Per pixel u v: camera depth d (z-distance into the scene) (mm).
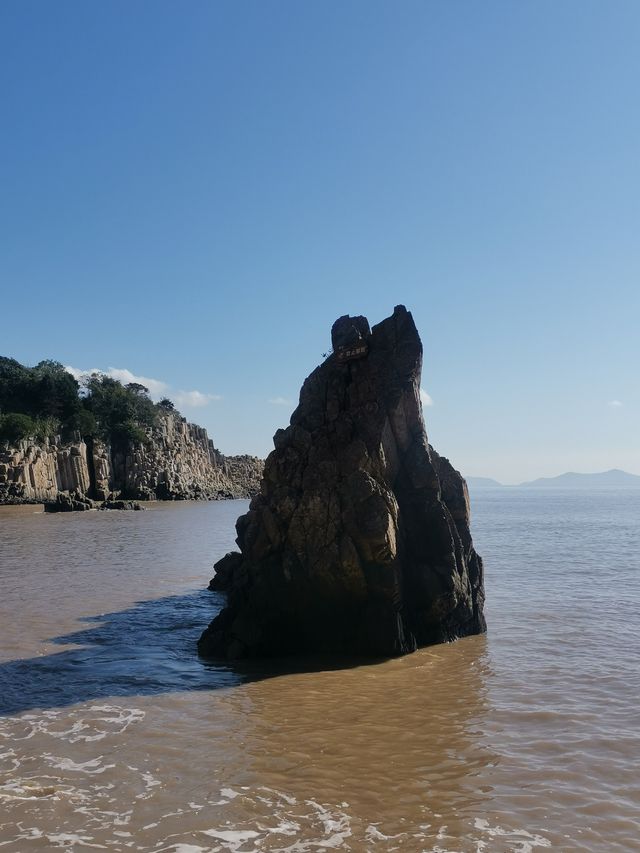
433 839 10211
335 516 20766
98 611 27375
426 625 22250
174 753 13367
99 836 10234
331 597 20781
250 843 10078
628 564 43812
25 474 115750
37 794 11539
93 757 13133
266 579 21141
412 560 22438
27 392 142625
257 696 16953
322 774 12430
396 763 12922
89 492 136500
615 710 15875
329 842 10117
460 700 16609
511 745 13812
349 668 19391
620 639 22828
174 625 25047
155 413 182875
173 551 51125
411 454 23312
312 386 23812
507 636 23297
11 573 38062
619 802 11375
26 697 16797
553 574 38906
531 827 10562
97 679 18359
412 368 23297
